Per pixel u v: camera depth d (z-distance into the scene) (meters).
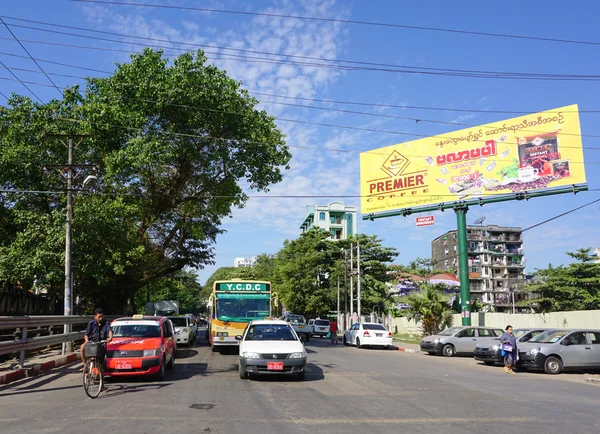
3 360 15.00
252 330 13.96
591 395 11.41
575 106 29.20
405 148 34.88
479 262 81.38
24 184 23.22
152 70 23.17
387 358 21.66
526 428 7.51
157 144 21.77
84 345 9.88
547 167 29.56
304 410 8.71
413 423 7.77
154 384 11.73
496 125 31.64
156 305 40.41
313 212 84.94
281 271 53.47
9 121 23.66
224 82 24.14
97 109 22.50
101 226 21.61
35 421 7.56
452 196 32.62
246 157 25.73
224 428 7.19
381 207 35.25
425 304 31.91
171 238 29.53
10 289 27.06
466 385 12.70
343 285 51.38
